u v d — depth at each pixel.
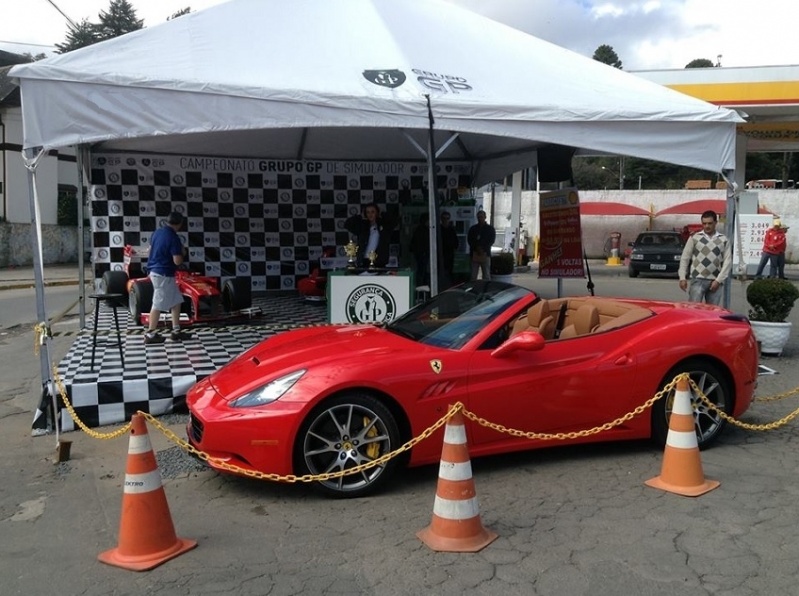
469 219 14.59
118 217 13.13
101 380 6.07
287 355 4.64
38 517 4.12
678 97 7.82
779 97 22.50
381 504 4.14
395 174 14.61
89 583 3.27
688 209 31.55
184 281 9.84
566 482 4.46
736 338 5.08
